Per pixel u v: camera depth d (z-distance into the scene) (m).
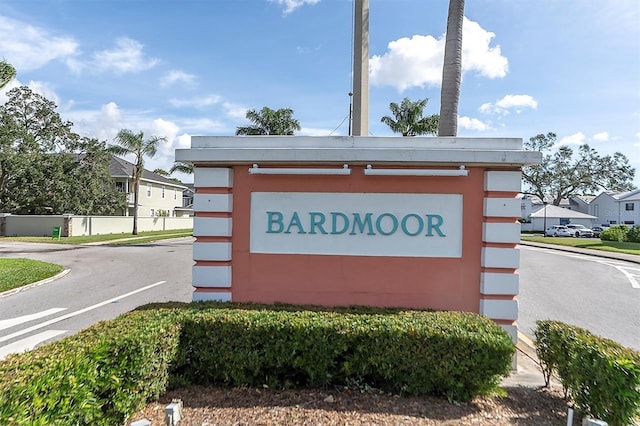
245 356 3.56
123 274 12.59
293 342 3.54
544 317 7.78
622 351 3.15
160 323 3.51
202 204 4.85
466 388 3.46
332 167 4.76
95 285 10.67
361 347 3.49
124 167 39.06
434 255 4.68
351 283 4.76
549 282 12.06
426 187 4.69
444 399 3.48
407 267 4.70
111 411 2.93
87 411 2.68
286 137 4.82
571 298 9.64
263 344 3.57
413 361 3.45
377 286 4.73
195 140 4.88
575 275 13.55
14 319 7.23
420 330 3.46
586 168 56.31
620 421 2.91
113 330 3.28
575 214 50.12
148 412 3.23
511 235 4.54
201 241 4.87
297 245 4.83
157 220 37.38
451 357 3.41
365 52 7.00
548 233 44.91
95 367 2.78
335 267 4.78
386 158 4.51
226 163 4.79
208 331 3.62
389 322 3.65
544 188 57.62
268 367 3.60
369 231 4.75
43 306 8.25
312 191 4.82
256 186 4.88
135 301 8.73
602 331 6.82
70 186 30.98
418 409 3.32
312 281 4.80
